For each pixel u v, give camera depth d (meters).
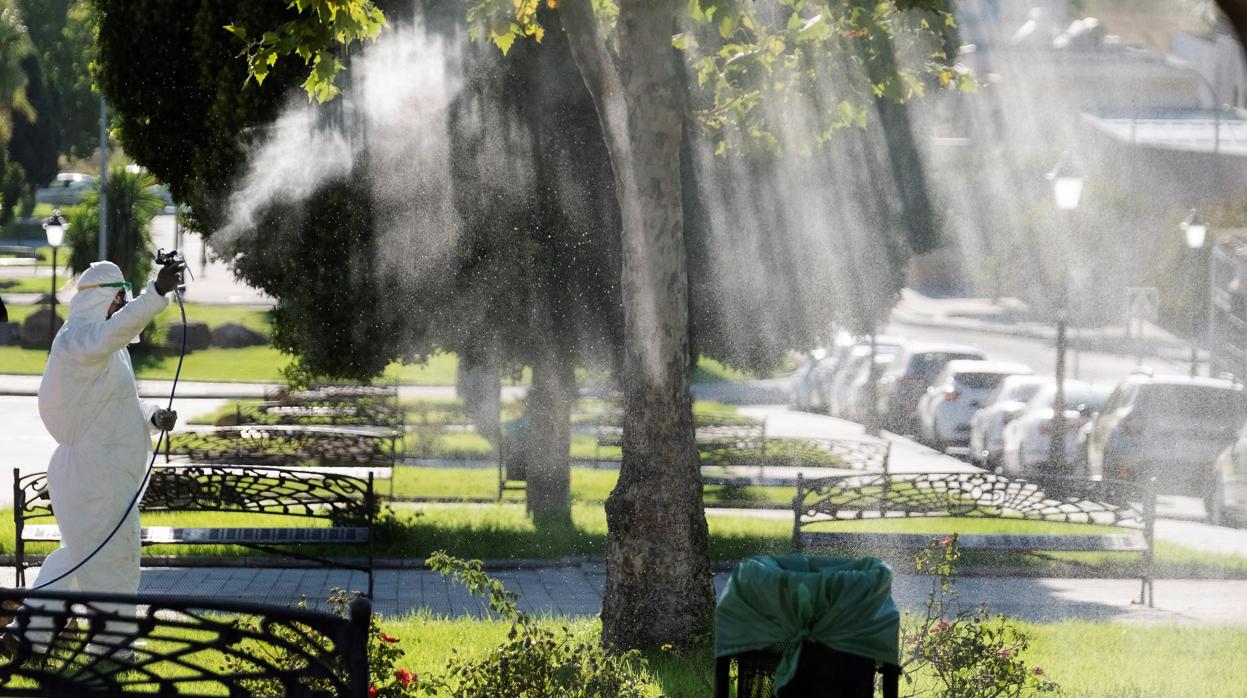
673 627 18.91
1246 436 36.97
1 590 10.12
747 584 10.78
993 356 86.44
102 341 15.65
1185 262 92.56
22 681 11.84
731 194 31.25
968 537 26.14
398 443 50.47
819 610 10.59
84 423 16.05
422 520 32.78
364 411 51.22
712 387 85.31
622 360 30.73
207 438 40.12
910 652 14.98
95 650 15.76
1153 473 41.09
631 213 19.12
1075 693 16.95
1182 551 30.50
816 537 26.95
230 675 10.15
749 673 10.87
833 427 64.50
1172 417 41.56
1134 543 25.56
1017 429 47.28
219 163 30.30
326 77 20.09
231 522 31.83
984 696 14.63
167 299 15.93
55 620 10.25
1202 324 93.44
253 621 20.83
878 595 10.68
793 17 21.17
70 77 156.50
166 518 32.31
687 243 30.97
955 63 26.33
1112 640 20.61
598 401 61.09
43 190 168.12
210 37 30.03
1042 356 86.88
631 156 19.03
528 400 34.66
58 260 131.75
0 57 114.69
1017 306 111.94
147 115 31.91
